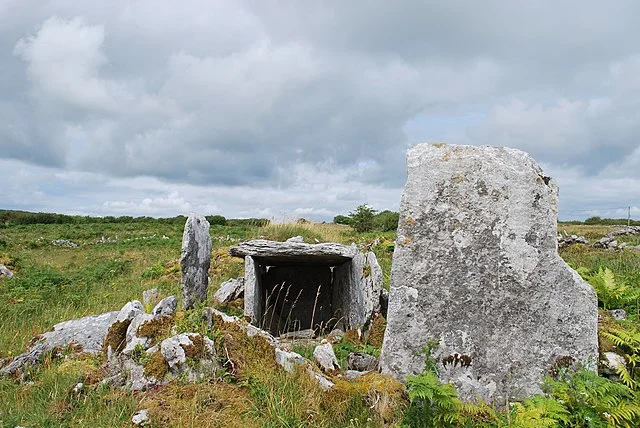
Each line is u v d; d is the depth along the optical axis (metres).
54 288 11.17
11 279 12.54
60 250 23.06
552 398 4.59
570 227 29.20
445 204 5.27
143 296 9.52
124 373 5.04
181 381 4.75
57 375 5.15
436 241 5.23
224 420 4.28
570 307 5.10
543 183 5.25
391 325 5.18
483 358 5.07
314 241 15.48
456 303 5.14
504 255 5.16
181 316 5.67
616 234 21.59
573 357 5.05
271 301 9.84
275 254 8.09
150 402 4.46
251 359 5.19
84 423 4.26
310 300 9.97
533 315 5.09
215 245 17.58
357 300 7.67
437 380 4.77
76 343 6.25
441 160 5.34
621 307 7.09
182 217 48.25
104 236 31.14
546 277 5.13
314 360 5.58
